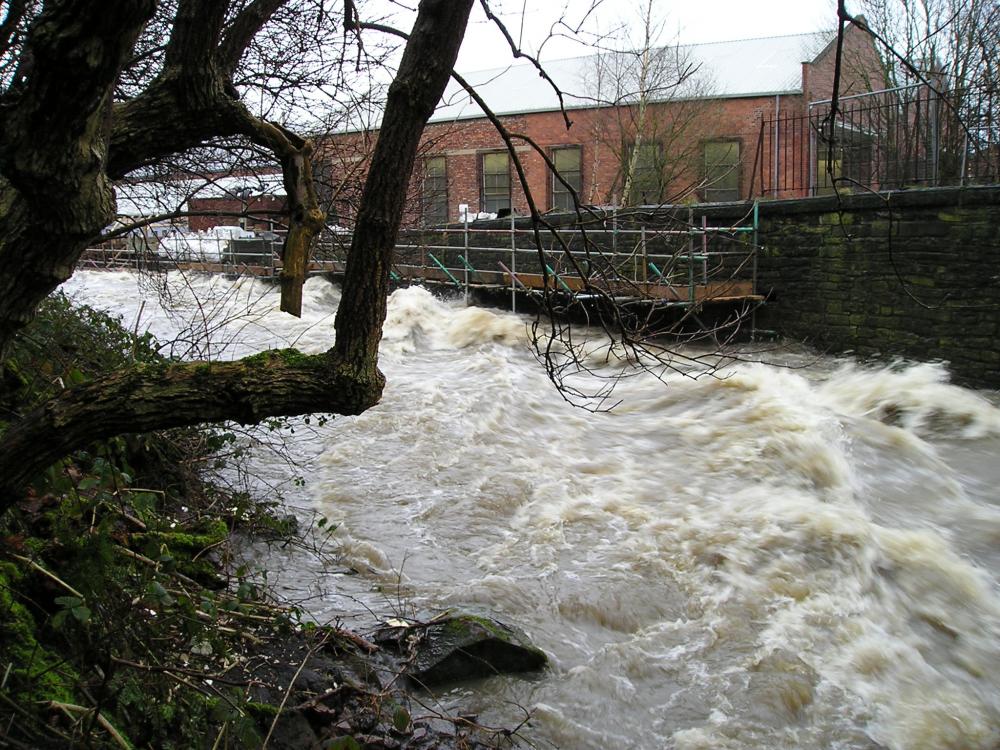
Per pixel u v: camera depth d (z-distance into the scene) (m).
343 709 4.45
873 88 19.53
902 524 7.93
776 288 14.87
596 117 24.72
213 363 2.82
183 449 6.71
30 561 3.67
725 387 11.13
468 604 5.96
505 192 28.44
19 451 2.66
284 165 3.13
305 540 6.72
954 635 6.16
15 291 2.52
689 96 23.33
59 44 2.14
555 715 4.86
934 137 13.82
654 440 9.77
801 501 7.80
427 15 2.76
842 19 3.90
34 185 2.32
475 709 4.85
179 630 4.15
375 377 2.90
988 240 12.06
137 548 4.60
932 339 12.79
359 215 2.84
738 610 6.13
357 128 8.34
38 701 3.25
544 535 7.21
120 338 7.29
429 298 17.27
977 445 10.21
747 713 5.04
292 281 2.85
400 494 7.97
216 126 3.51
